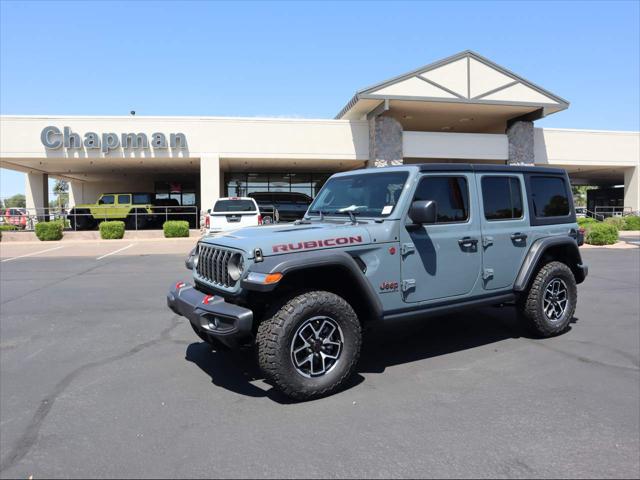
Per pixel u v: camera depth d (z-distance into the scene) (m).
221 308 3.81
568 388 4.05
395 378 4.36
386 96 20.70
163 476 2.80
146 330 6.10
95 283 9.80
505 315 6.68
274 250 3.76
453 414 3.58
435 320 6.45
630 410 3.61
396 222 4.32
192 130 22.30
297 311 3.72
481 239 4.86
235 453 3.05
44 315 6.93
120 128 21.83
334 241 4.01
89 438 3.28
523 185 5.27
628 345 5.26
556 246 5.49
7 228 24.52
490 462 2.91
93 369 4.68
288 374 3.71
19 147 21.48
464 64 21.27
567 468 2.84
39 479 2.79
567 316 5.58
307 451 3.06
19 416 3.64
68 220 25.14
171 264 13.10
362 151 23.20
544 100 22.17
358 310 4.37
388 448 3.09
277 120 22.72
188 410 3.72
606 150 26.70
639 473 2.78
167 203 26.56
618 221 26.22
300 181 29.08
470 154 23.22
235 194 28.81
